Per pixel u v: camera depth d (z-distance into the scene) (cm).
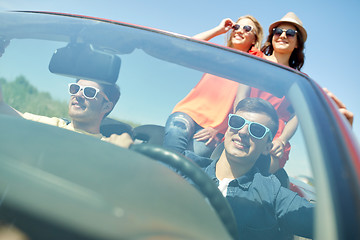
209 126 117
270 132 103
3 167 50
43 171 52
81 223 44
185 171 89
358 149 81
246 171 105
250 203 98
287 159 94
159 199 55
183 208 56
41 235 41
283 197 98
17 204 44
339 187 67
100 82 114
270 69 132
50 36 135
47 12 161
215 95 121
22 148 58
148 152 93
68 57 122
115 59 122
